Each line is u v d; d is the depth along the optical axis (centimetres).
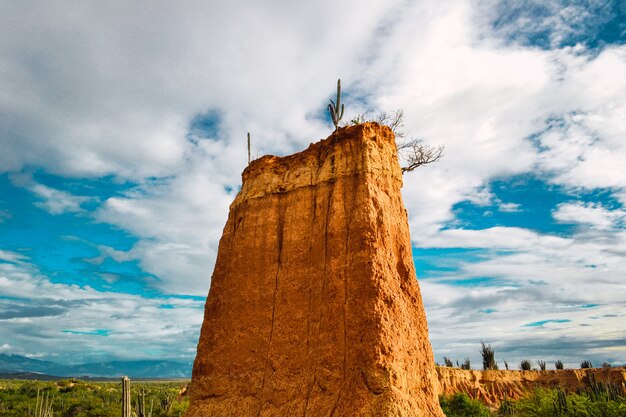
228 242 2700
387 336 1898
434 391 2106
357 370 1875
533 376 9844
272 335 2252
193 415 2302
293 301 2262
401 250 2339
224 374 2317
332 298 2086
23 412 5669
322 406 1905
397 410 1739
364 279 2025
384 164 2439
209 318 2539
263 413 2073
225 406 2219
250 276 2470
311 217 2423
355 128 2441
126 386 2141
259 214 2614
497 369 10312
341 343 1983
